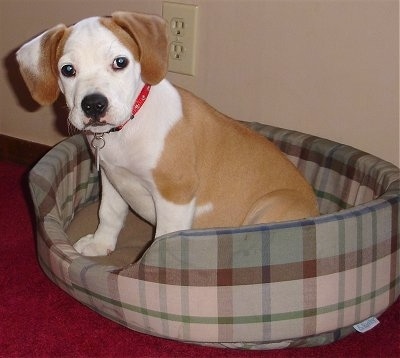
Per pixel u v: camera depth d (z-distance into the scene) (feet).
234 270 2.44
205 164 2.87
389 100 3.21
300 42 3.32
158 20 2.54
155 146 2.67
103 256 3.14
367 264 2.59
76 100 2.39
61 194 3.19
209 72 3.58
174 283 2.46
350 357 2.60
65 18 3.82
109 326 2.73
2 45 4.04
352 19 3.16
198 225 2.96
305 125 3.46
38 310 2.81
